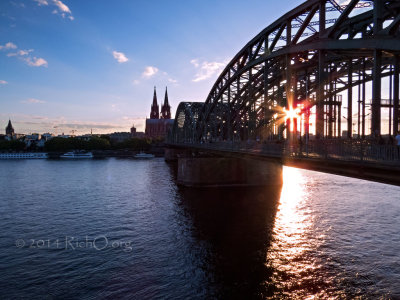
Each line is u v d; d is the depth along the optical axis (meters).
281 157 24.77
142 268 21.88
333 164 18.94
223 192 51.31
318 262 22.42
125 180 68.19
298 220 32.94
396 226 29.89
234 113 52.69
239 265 22.20
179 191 52.69
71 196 48.34
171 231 29.88
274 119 40.22
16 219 34.41
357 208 37.47
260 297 18.06
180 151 133.25
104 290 18.92
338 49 24.16
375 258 22.70
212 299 17.95
